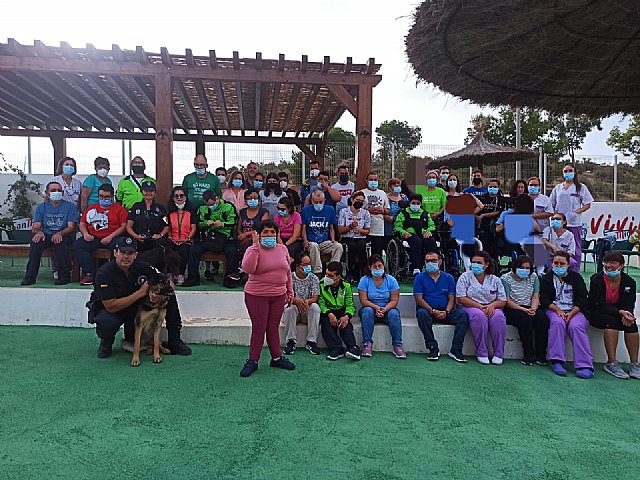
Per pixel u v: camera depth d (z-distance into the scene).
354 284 7.00
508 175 15.91
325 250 6.94
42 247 6.80
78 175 13.82
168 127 7.64
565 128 26.31
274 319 4.71
